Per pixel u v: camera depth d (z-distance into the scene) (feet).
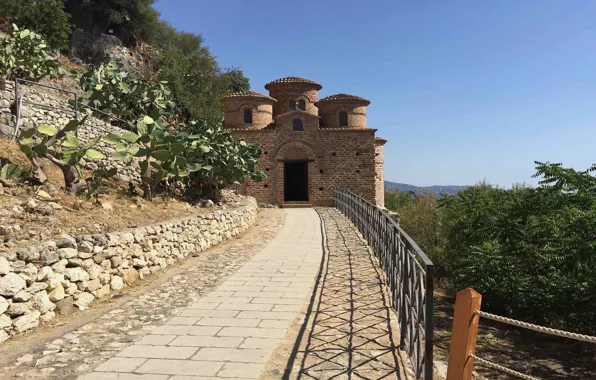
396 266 21.48
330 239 46.55
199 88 104.83
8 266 17.76
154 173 41.01
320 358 16.34
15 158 32.89
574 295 37.29
